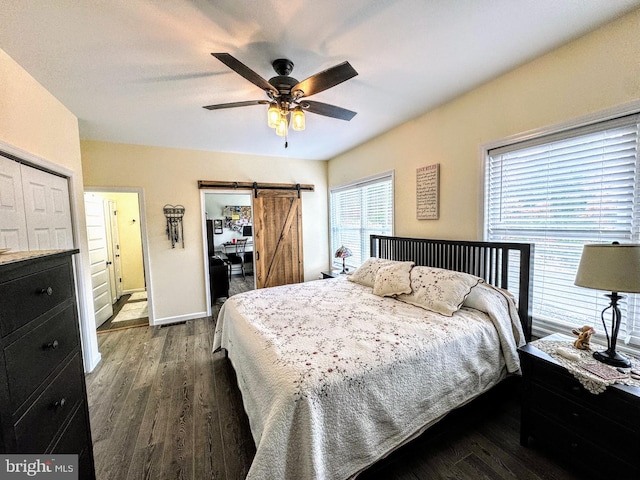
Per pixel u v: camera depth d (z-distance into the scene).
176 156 4.04
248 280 7.05
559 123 1.91
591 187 1.84
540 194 2.12
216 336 2.84
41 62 1.86
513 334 2.09
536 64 2.01
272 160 4.71
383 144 3.63
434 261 2.89
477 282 2.20
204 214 4.24
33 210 2.03
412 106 2.80
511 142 2.21
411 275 2.57
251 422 1.56
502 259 2.29
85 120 2.87
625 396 1.24
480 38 1.75
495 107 2.30
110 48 1.74
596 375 1.34
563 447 1.48
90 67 1.94
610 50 1.65
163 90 2.30
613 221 1.75
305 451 1.16
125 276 5.82
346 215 4.70
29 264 0.91
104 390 2.36
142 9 1.42
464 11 1.50
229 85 2.24
